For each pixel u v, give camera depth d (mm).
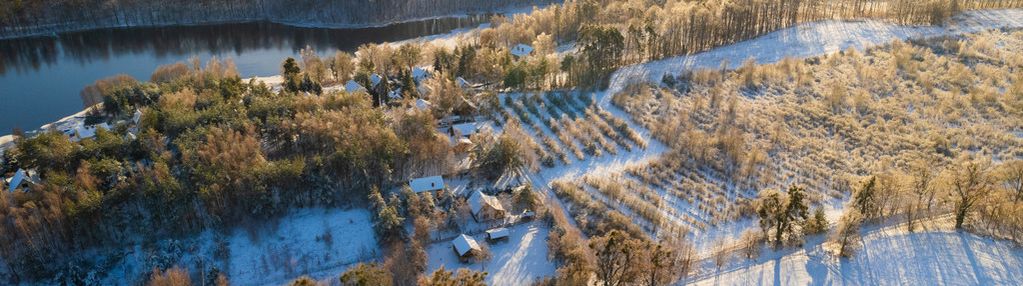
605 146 151875
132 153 135125
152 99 171750
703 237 120000
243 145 129750
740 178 140250
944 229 118062
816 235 118750
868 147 156125
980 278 104438
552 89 187125
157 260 106625
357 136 134625
